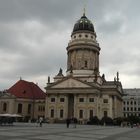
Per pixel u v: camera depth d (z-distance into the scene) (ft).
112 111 419.74
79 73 451.53
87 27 483.92
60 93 425.28
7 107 449.06
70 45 476.13
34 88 500.33
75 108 414.82
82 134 142.00
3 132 133.28
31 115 465.88
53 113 426.51
